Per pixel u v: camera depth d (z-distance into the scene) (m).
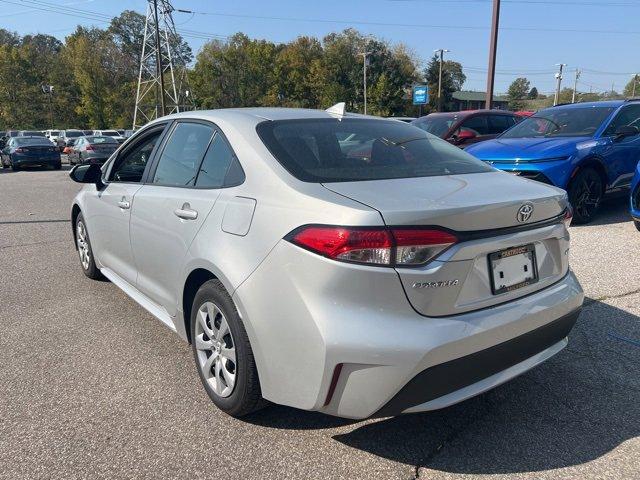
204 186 3.01
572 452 2.52
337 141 2.94
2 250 6.71
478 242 2.28
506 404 2.94
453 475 2.37
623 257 5.50
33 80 75.19
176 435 2.68
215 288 2.72
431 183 2.59
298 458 2.49
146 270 3.59
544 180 6.70
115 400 3.02
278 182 2.53
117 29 96.12
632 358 3.42
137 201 3.60
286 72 74.94
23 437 2.67
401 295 2.15
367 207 2.19
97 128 68.81
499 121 11.09
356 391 2.19
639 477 2.34
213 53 72.94
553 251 2.70
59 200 11.84
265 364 2.42
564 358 3.44
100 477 2.37
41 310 4.46
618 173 7.36
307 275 2.23
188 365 3.45
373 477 2.36
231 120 3.09
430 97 75.50
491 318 2.32
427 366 2.15
